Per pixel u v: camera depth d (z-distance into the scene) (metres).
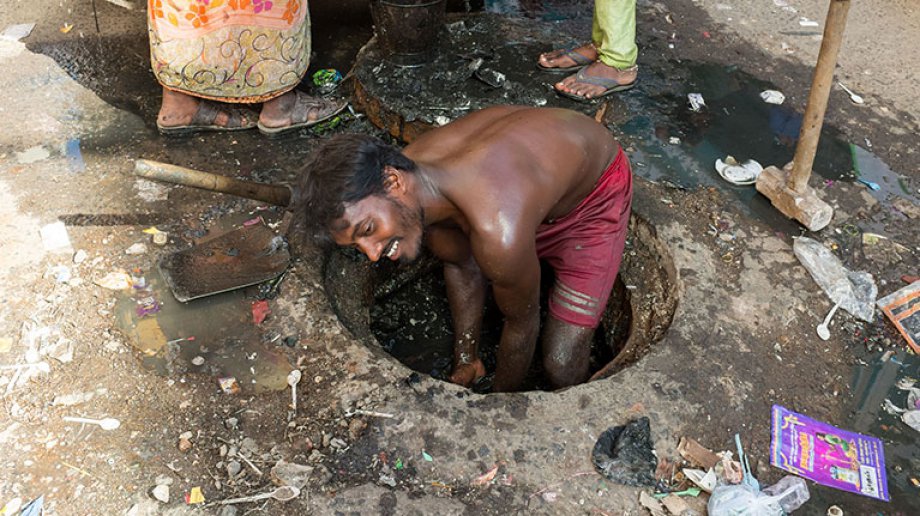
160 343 2.22
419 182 1.79
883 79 3.68
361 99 3.29
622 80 3.39
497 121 2.07
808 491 1.99
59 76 3.37
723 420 2.12
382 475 1.92
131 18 3.82
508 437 2.00
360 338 2.41
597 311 2.41
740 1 4.25
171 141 3.05
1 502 1.83
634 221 2.78
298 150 3.07
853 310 2.48
